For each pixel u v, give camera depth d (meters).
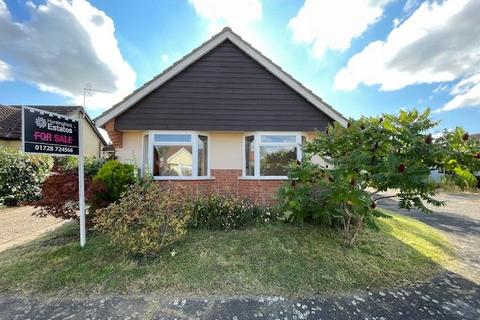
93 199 6.32
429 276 4.73
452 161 4.66
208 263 4.66
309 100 8.96
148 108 8.61
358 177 4.85
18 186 10.95
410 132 4.81
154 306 3.46
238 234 6.21
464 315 3.51
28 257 4.95
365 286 4.18
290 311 3.44
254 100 9.03
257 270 4.49
